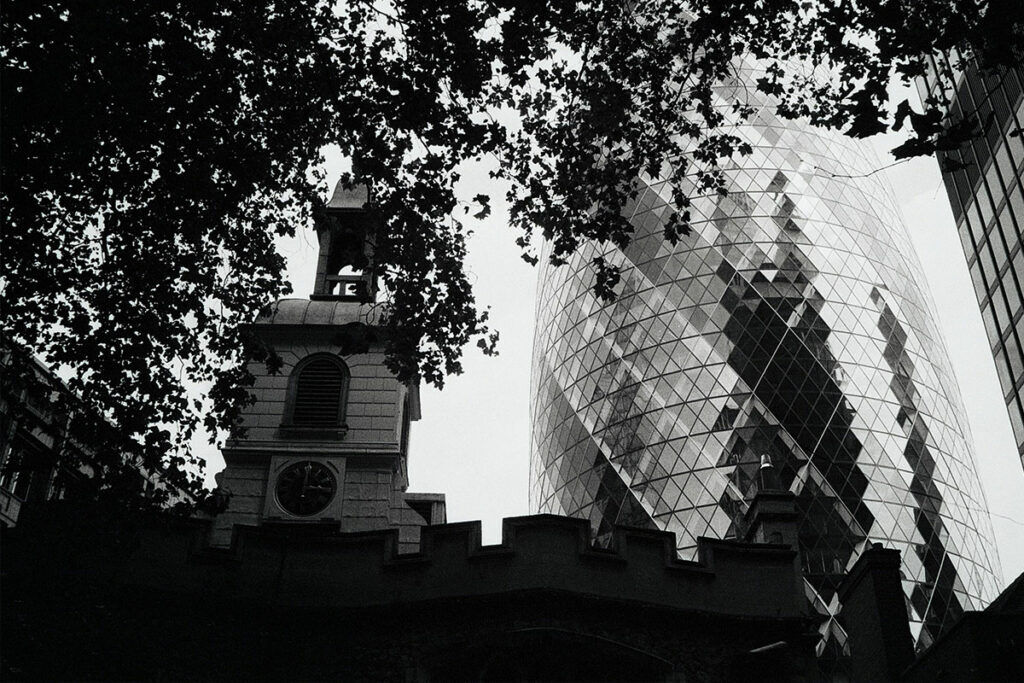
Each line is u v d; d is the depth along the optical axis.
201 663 23.33
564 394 79.19
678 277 75.12
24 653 22.48
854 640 32.09
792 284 73.12
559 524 25.28
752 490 64.88
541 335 86.50
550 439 79.81
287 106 20.83
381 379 34.34
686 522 66.19
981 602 66.25
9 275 20.84
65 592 23.20
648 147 22.55
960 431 75.31
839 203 79.25
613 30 22.11
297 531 27.56
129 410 21.52
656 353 73.19
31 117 18.61
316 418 33.66
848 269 75.38
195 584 24.16
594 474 73.19
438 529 25.28
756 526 27.94
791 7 20.30
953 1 17.42
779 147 79.69
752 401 68.38
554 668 23.86
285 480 32.56
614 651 23.83
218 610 23.97
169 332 22.02
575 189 22.28
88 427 21.45
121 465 21.25
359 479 32.72
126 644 23.19
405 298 22.94
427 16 20.44
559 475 77.19
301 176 22.48
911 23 16.81
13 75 18.20
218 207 21.53
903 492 66.44
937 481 68.75
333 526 30.56
